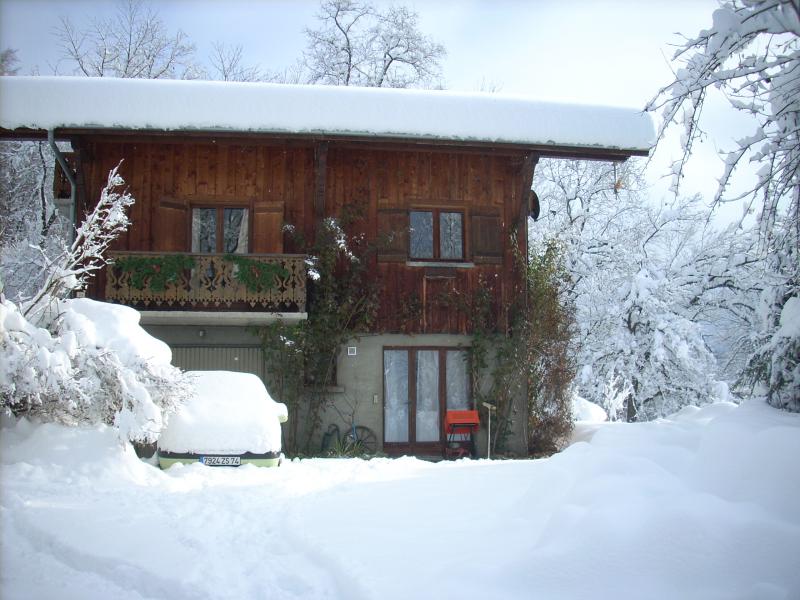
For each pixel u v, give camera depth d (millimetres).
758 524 4109
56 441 8578
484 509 6254
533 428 15828
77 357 8680
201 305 14664
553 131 14852
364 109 14438
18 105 14000
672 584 3971
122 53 28797
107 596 4582
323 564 5066
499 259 15789
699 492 4746
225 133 14227
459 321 15562
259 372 14992
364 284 15273
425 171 15805
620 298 24078
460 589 4195
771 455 4695
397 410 15359
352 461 11727
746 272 23703
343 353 15188
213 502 7172
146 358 9078
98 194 15055
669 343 23188
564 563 4199
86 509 6660
